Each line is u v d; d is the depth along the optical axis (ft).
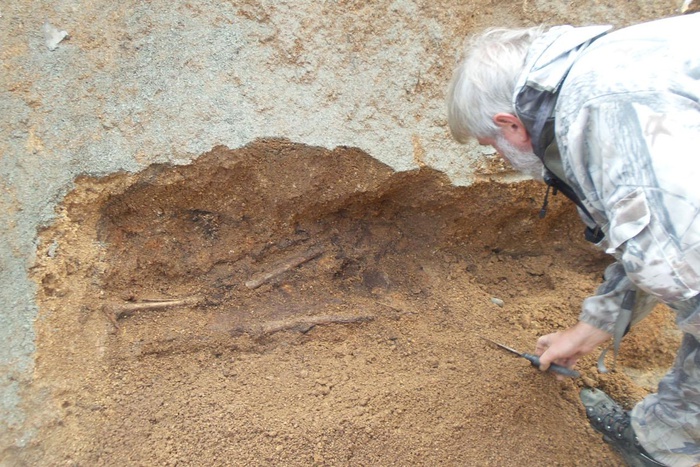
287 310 9.06
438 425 7.65
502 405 7.97
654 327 9.55
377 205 9.64
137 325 8.34
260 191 8.81
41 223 7.64
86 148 7.92
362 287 9.66
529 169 6.09
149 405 7.53
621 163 4.47
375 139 8.80
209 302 8.84
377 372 8.42
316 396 7.89
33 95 7.77
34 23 7.84
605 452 7.97
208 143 8.29
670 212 4.35
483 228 10.08
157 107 8.18
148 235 8.74
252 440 7.22
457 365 8.54
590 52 5.04
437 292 9.77
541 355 7.41
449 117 6.05
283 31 8.50
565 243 10.50
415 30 8.95
